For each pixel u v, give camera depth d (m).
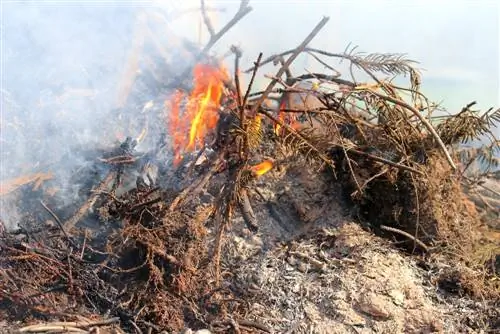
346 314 3.00
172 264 3.00
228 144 3.30
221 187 3.36
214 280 3.13
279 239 3.47
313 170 3.76
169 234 3.07
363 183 3.53
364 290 3.10
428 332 2.97
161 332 2.82
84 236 3.30
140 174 3.54
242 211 3.44
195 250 3.09
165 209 3.13
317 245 3.42
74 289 2.95
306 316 3.01
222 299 3.01
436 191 3.52
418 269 3.36
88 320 2.77
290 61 3.38
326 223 3.56
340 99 3.53
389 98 3.40
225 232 3.45
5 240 3.08
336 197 3.69
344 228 3.50
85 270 3.01
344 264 3.26
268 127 3.85
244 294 3.14
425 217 3.51
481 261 3.50
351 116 3.64
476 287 3.24
